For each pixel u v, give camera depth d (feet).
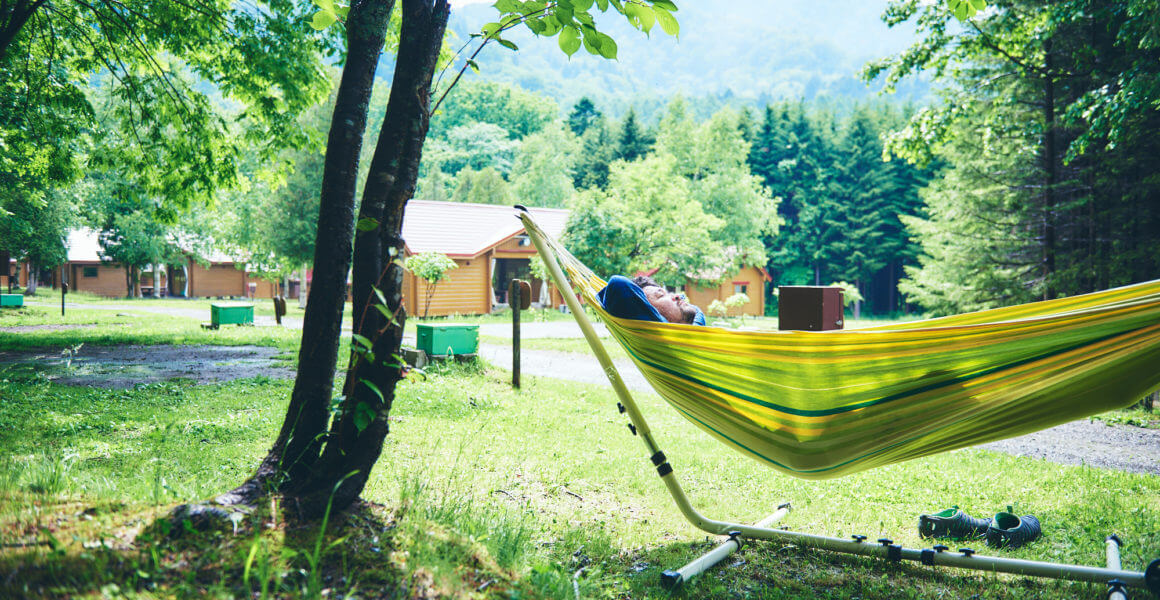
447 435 23.15
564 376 42.65
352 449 11.20
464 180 195.42
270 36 42.04
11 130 42.42
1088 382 9.91
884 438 11.23
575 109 292.81
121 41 42.55
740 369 10.93
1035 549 14.55
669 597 11.83
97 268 167.94
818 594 12.35
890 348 9.48
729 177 153.69
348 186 11.62
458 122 303.48
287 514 10.10
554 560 12.48
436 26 11.71
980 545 14.90
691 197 151.53
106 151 45.98
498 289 130.52
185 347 50.49
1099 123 35.45
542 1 10.22
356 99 11.58
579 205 98.58
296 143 46.03
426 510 12.20
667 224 111.45
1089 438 27.99
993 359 9.46
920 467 21.94
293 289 170.19
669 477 14.03
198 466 17.30
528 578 10.70
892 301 194.49
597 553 13.53
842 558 14.14
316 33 42.96
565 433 25.00
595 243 96.68
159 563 7.97
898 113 204.44
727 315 138.21
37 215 100.63
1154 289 9.44
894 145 55.98
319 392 11.40
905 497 18.54
